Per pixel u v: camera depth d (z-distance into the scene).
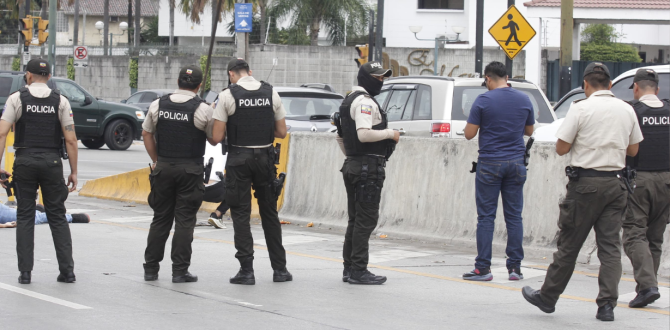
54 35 47.88
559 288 9.97
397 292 11.64
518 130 12.29
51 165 11.42
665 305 11.02
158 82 72.19
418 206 17.12
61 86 37.75
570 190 9.89
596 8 54.03
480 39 33.84
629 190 9.80
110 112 38.94
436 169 16.92
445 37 77.44
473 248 15.86
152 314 9.91
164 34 96.31
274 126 11.92
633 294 11.73
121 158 35.16
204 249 15.34
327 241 16.61
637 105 10.88
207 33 93.88
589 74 9.99
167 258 14.16
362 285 12.10
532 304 10.55
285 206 19.77
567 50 27.72
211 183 17.98
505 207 12.62
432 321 9.88
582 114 9.79
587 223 9.81
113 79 74.06
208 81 69.06
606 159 9.71
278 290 11.62
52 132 11.45
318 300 10.98
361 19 74.69
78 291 11.22
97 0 123.56
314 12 73.44
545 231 15.12
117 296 10.95
